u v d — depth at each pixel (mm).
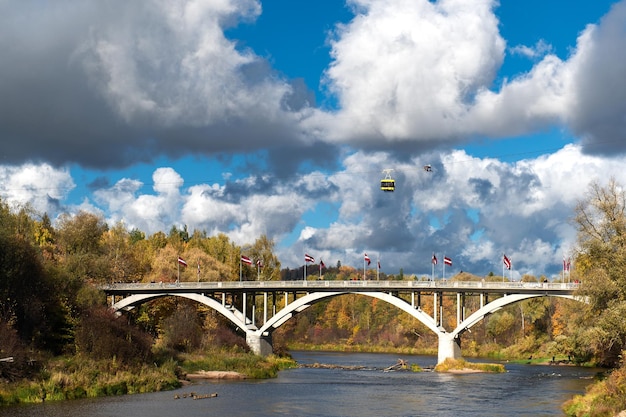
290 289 103375
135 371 67125
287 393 65562
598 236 60719
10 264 72750
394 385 73875
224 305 107125
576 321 61312
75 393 57562
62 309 77500
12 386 54938
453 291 95625
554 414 52500
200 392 65062
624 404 45031
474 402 59719
